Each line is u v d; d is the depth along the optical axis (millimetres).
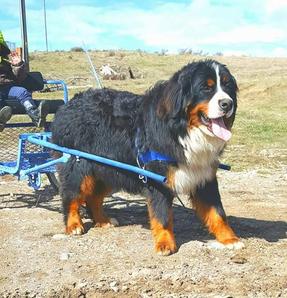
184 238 2490
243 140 5398
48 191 3459
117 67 13633
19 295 1934
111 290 1956
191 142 2170
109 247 2371
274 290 1934
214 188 2355
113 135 2396
